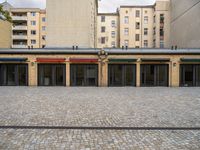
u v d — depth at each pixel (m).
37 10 63.22
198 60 26.11
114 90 21.39
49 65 26.58
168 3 58.31
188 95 17.39
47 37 44.72
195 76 26.58
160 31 58.62
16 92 19.06
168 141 6.41
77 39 44.41
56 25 44.62
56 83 26.59
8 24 39.28
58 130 7.43
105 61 26.28
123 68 26.59
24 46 62.88
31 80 26.47
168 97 16.11
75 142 6.27
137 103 13.15
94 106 11.98
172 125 8.17
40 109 11.02
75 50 26.33
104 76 26.41
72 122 8.48
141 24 61.91
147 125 8.13
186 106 12.18
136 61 26.34
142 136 6.85
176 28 46.22
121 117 9.38
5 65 26.50
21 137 6.68
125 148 5.84
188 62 26.23
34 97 15.65
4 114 9.83
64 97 15.70
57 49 26.70
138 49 26.69
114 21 65.44
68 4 44.53
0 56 26.20
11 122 8.43
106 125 8.10
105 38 65.38
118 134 7.04
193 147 5.95
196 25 36.34
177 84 26.44
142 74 26.58
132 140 6.47
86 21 44.38
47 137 6.69
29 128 7.64
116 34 65.31
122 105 12.38
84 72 26.59
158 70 26.64
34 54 26.27
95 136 6.82
